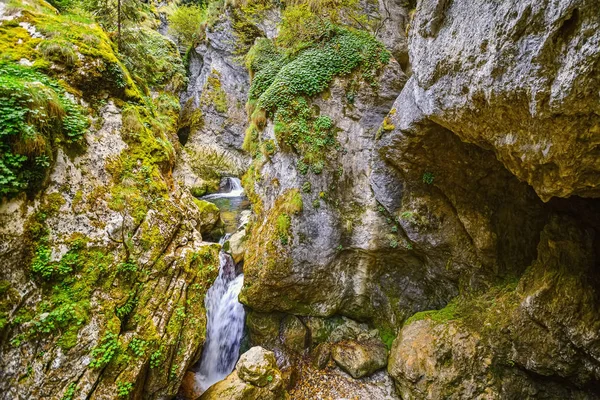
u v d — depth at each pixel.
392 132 7.02
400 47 9.96
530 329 5.77
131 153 6.02
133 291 5.17
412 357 6.61
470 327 6.55
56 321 4.25
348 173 8.28
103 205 5.20
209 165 17.44
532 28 2.97
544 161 3.74
